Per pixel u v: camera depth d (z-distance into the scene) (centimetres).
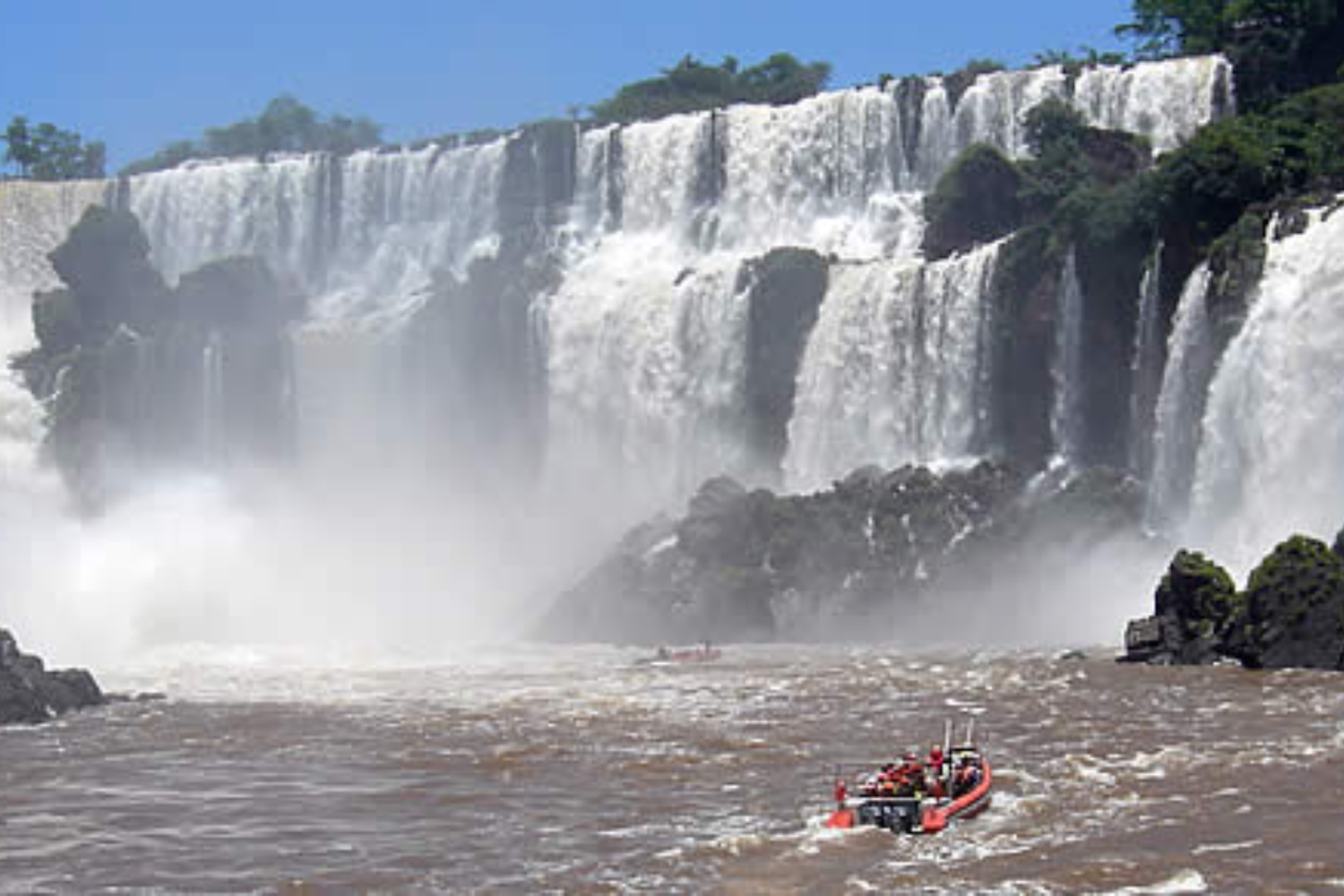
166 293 11619
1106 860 2833
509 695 5406
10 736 4656
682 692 5375
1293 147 7556
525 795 3606
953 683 5356
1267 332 6788
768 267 9138
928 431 8556
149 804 3612
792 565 7894
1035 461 8194
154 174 12750
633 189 10925
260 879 2934
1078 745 3959
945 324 8488
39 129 16962
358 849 3134
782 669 6041
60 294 11756
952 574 7594
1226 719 4269
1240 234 7056
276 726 4756
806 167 10312
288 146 16162
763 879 2817
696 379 9481
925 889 2712
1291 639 5244
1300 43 9169
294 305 11544
